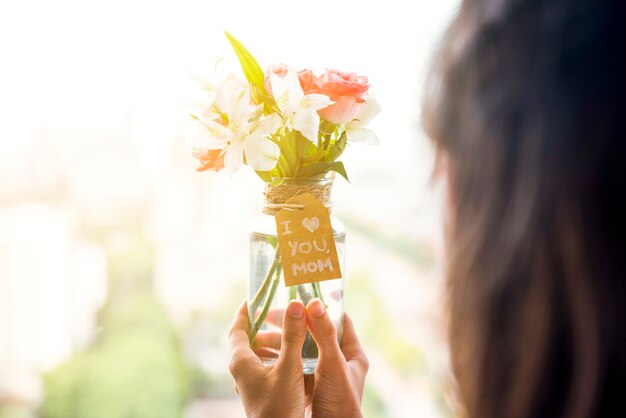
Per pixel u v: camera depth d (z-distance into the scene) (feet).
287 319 1.89
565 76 1.19
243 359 2.05
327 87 2.00
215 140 1.98
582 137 1.17
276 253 2.12
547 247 1.17
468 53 1.27
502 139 1.21
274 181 2.06
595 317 1.14
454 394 1.31
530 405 1.18
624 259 1.15
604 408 1.14
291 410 1.94
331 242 2.03
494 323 1.20
